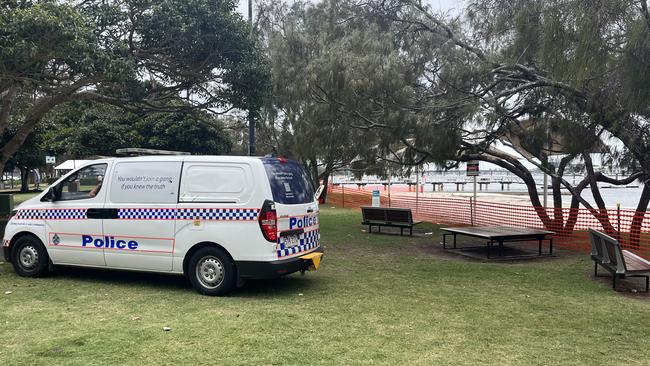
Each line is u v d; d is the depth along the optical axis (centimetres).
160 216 696
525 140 1184
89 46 859
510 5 952
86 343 487
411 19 1189
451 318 586
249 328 538
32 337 503
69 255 754
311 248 741
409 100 1066
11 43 794
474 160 1408
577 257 1026
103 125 2620
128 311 600
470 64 1022
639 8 704
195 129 2445
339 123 1230
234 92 1198
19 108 1491
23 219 786
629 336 526
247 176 668
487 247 1060
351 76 1051
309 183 766
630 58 708
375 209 1400
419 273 852
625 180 1223
